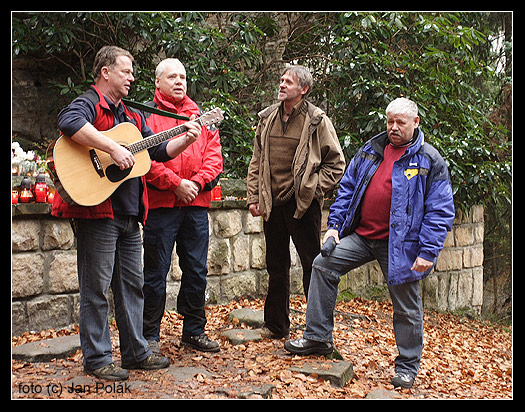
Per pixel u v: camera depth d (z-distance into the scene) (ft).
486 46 34.14
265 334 15.40
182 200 13.07
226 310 19.19
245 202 20.92
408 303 13.14
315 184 14.29
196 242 13.69
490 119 34.27
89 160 10.91
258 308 20.24
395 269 12.84
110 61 11.37
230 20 28.45
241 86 27.58
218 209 20.13
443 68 27.35
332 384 12.34
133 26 23.97
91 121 10.96
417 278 12.87
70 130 10.49
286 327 15.49
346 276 24.68
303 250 14.74
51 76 26.89
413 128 13.01
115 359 12.91
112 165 11.17
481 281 31.63
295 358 13.44
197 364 12.89
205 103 24.56
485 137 28.63
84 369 11.61
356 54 25.76
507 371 18.69
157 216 13.17
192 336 13.91
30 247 15.05
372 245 13.62
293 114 14.58
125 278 11.97
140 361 12.13
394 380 13.05
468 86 28.91
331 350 13.78
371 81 25.04
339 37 26.14
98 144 10.62
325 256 13.64
